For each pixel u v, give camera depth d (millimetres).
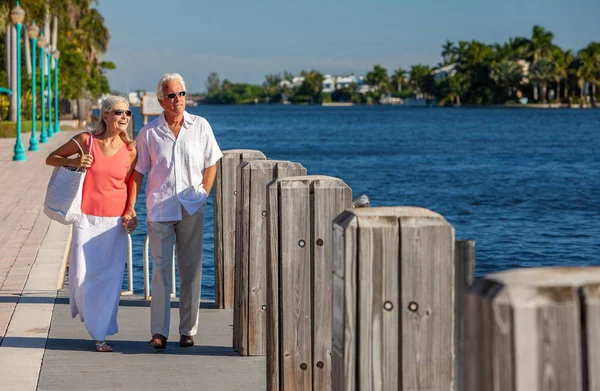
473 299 2314
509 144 58531
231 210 8695
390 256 3559
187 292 7215
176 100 6930
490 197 24844
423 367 3588
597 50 187500
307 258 5430
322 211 5395
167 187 7027
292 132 82125
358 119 129750
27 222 14922
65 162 7008
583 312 2184
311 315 5457
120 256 7117
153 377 6305
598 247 15844
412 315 3576
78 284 6977
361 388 3570
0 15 58500
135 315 8461
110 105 6930
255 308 6949
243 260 6941
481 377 2293
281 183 5414
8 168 26703
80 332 7613
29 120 62969
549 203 23156
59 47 90000
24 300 8812
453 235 3564
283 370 5473
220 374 6418
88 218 7012
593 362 2178
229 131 85500
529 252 15430
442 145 57438
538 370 2180
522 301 2180
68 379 6199
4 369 6414
